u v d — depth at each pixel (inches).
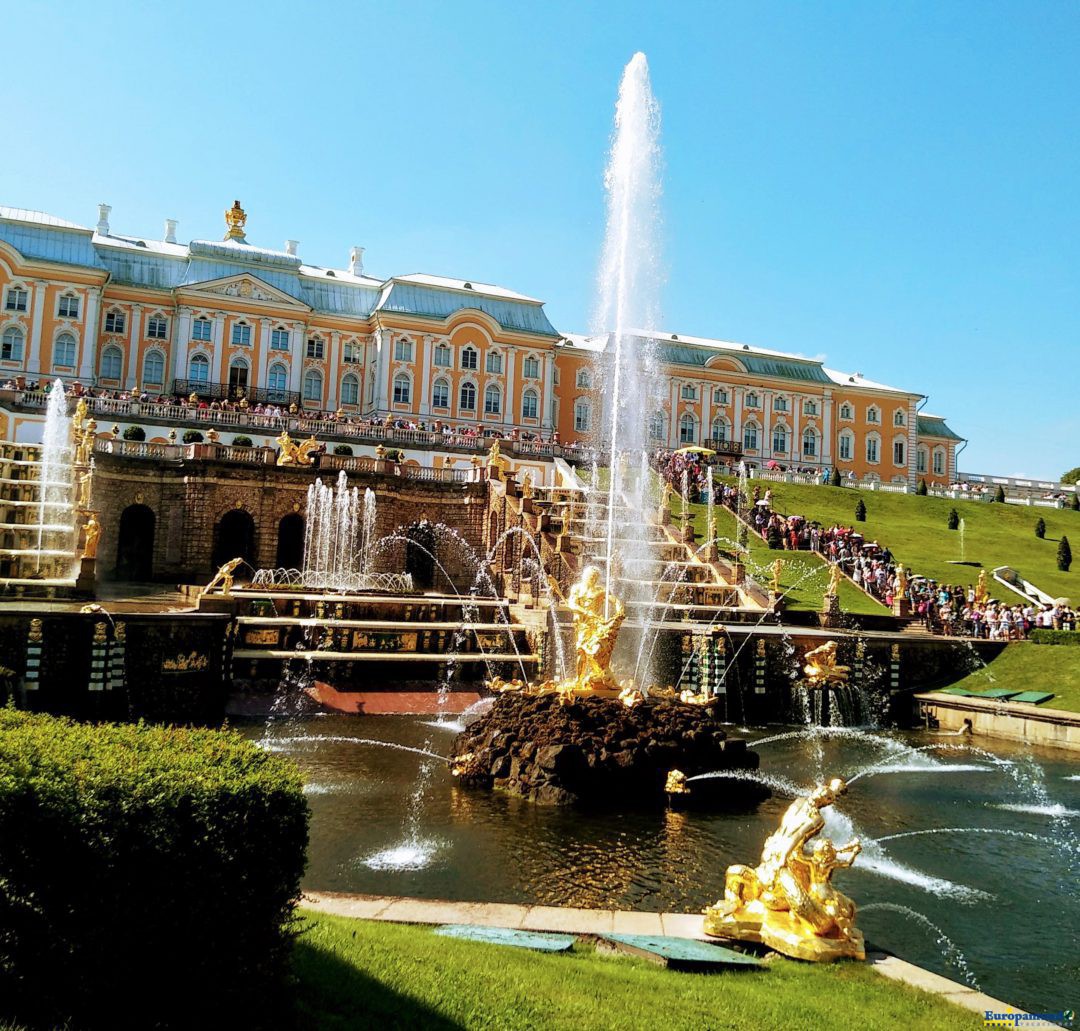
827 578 1956.2
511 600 1672.0
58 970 248.1
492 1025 305.9
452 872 619.5
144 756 294.4
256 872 278.7
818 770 1045.8
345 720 1181.7
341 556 2069.4
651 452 2878.9
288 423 2396.7
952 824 824.3
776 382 3814.0
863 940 446.0
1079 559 2532.0
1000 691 1416.1
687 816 786.2
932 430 4382.4
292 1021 281.4
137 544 2070.6
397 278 3179.1
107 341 2822.3
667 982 372.5
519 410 3270.2
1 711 348.5
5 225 2728.8
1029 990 483.2
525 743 851.4
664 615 1578.5
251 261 3043.8
